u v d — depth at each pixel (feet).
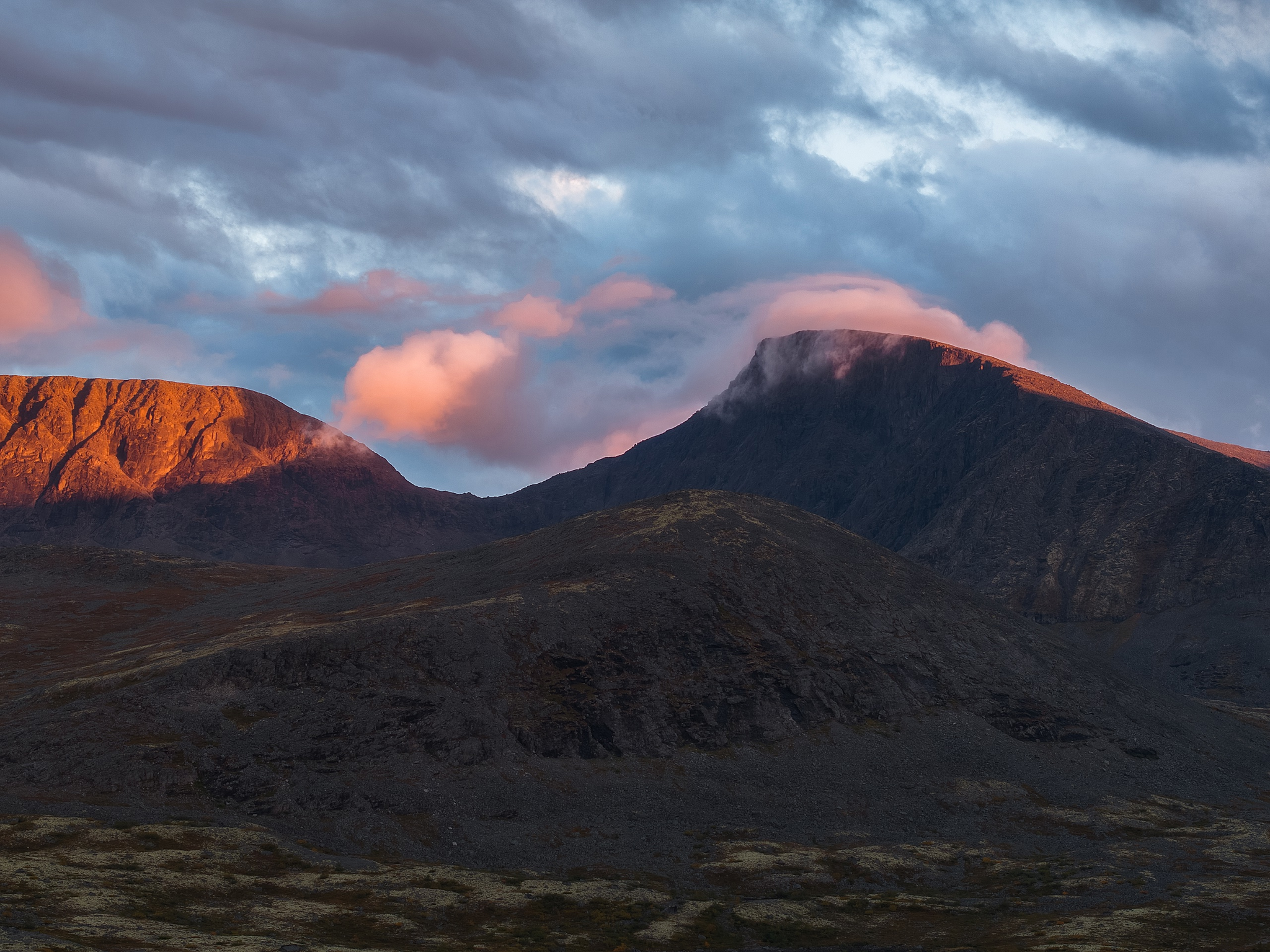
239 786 400.47
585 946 297.53
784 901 352.69
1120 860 404.16
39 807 364.58
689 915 331.77
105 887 288.51
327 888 327.67
